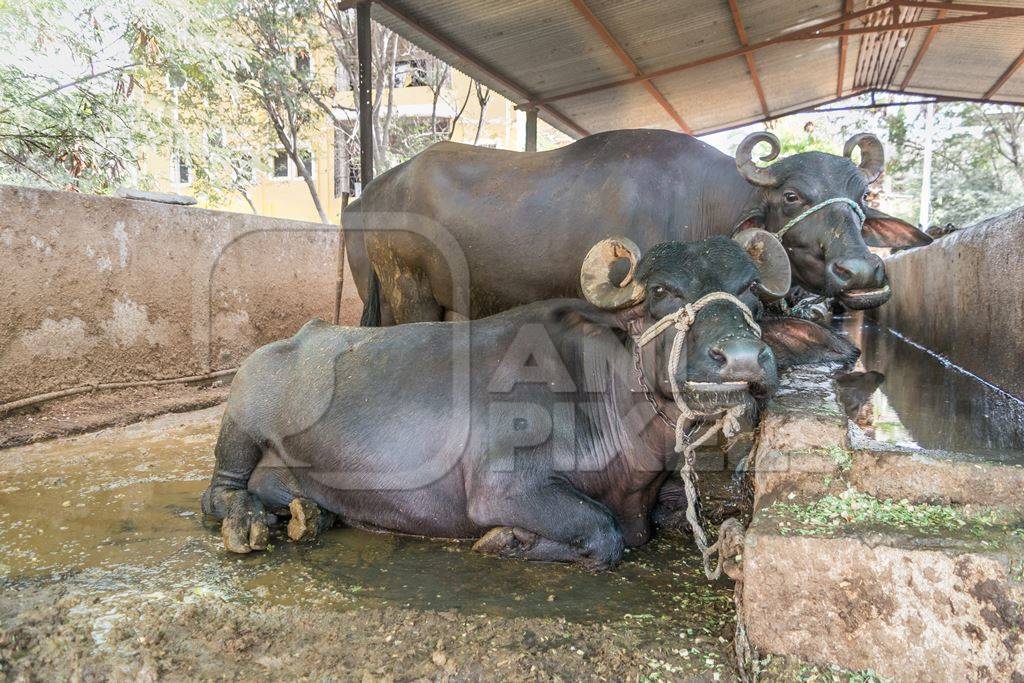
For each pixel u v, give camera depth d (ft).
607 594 9.83
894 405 16.60
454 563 10.98
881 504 8.19
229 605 9.53
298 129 58.65
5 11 34.71
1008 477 8.15
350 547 11.68
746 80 35.58
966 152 90.48
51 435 18.84
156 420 21.39
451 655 8.23
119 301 22.74
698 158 17.19
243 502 12.17
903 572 7.22
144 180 43.60
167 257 24.34
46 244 20.56
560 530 10.55
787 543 7.56
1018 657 6.87
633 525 11.65
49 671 8.05
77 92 38.55
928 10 29.68
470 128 71.10
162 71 42.19
